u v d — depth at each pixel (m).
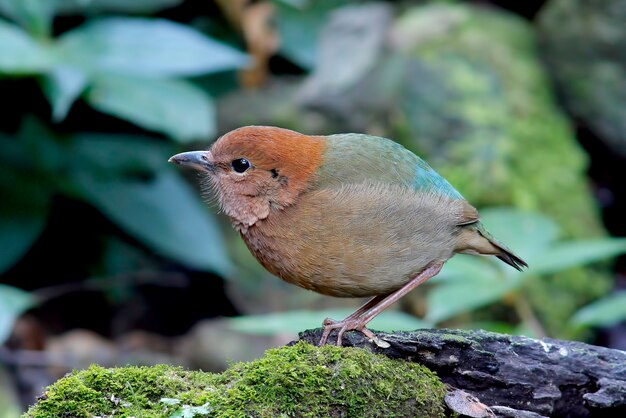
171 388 5.90
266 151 6.85
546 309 12.00
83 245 13.35
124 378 5.89
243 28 14.23
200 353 12.59
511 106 13.42
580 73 14.05
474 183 12.66
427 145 13.00
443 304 8.64
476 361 6.50
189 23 14.43
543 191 12.90
